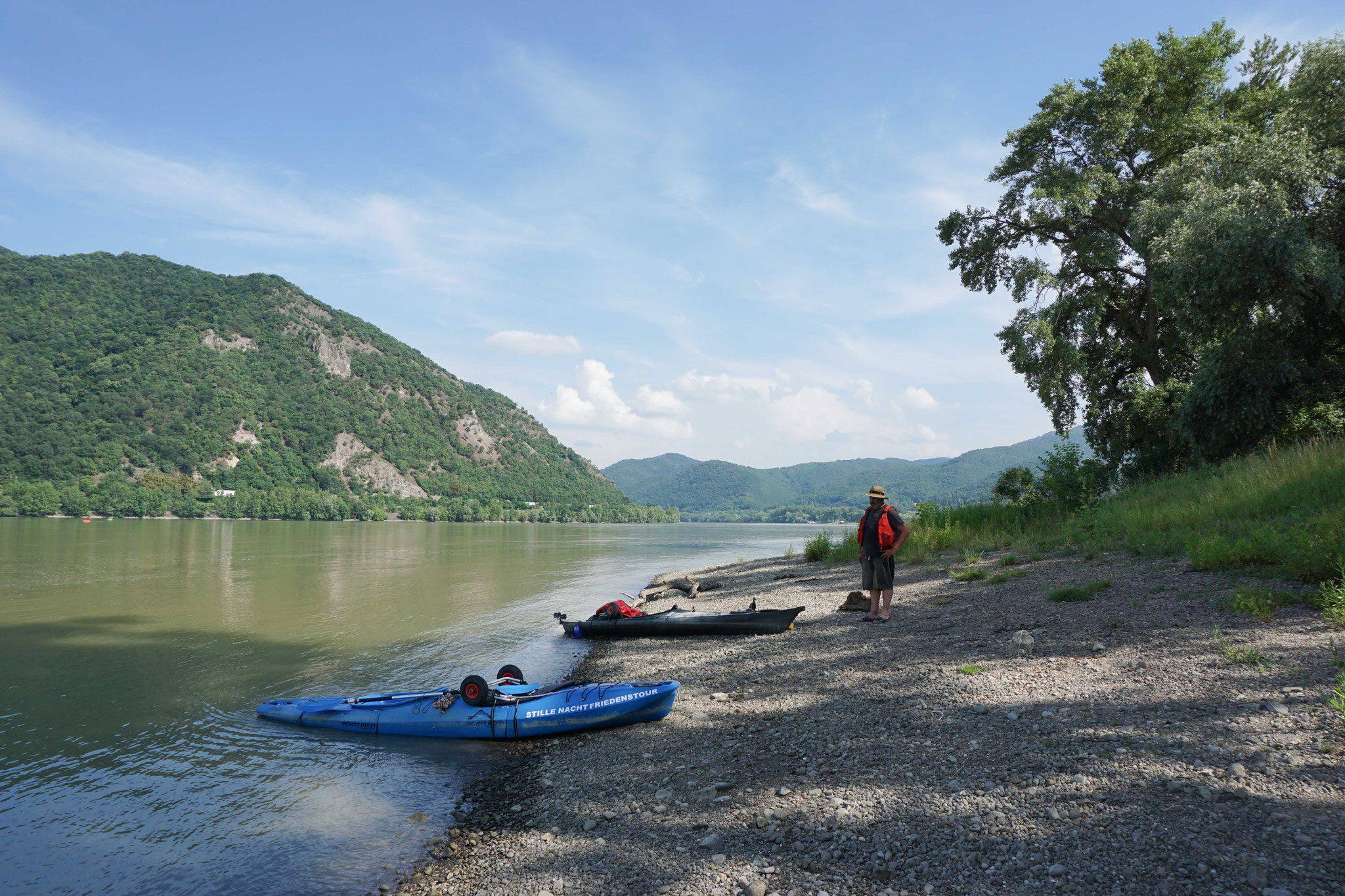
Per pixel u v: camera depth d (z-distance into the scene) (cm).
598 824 538
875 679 775
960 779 487
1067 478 2070
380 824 600
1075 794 432
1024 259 2728
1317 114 2019
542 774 676
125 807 658
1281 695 502
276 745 823
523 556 4419
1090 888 341
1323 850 328
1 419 18675
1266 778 402
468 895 465
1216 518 1198
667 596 1895
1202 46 2558
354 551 4919
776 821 485
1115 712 543
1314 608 673
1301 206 1906
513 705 824
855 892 382
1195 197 2002
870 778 521
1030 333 2538
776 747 630
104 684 1123
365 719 870
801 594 1555
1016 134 2950
